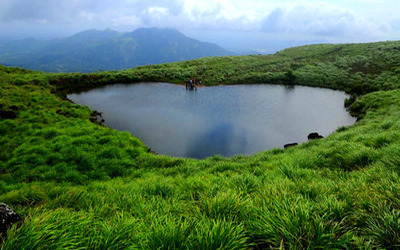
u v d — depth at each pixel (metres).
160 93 37.88
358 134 10.89
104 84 44.25
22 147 12.16
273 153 12.26
